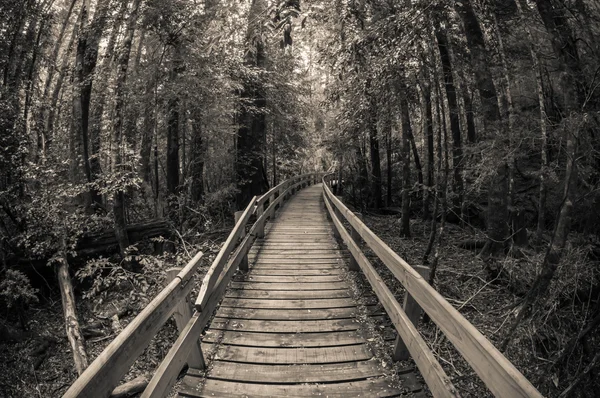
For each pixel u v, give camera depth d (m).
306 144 24.48
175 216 10.61
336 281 5.61
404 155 10.91
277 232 9.38
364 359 3.42
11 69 9.04
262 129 14.65
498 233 7.23
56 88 11.59
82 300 7.50
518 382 1.25
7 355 5.80
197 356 3.16
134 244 8.17
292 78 17.72
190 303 3.01
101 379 1.41
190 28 9.92
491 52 8.23
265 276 5.82
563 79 4.30
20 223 7.23
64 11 14.88
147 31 10.77
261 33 3.85
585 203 5.03
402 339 2.94
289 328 4.03
